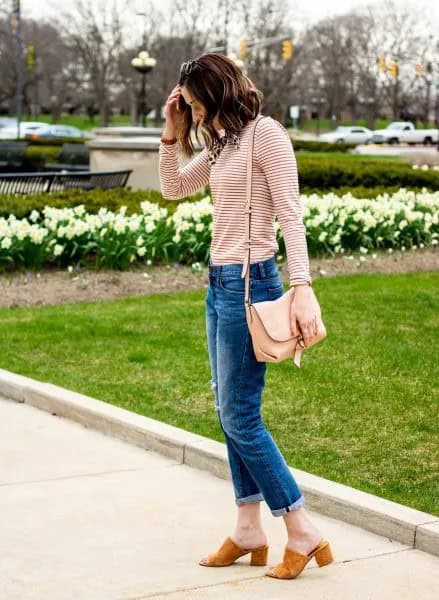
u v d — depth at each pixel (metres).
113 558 4.47
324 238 12.94
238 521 4.41
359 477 5.57
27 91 89.50
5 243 11.21
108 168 21.00
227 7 75.81
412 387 7.31
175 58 75.88
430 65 82.25
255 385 4.23
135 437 6.18
